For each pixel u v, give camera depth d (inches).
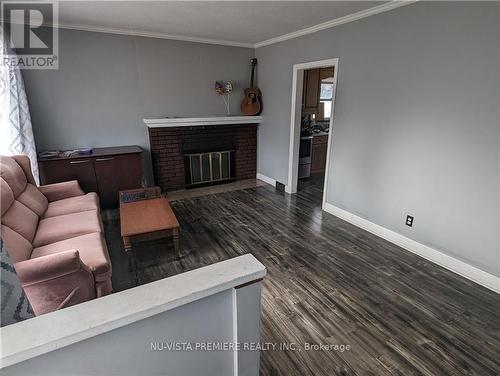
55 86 147.3
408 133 108.0
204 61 182.1
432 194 103.3
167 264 104.7
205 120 179.0
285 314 80.0
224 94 194.9
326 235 127.0
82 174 145.3
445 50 92.3
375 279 95.8
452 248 99.7
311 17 127.0
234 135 200.4
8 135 119.7
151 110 173.9
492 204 87.4
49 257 64.7
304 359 66.2
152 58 166.2
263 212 153.2
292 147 175.8
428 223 106.1
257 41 184.5
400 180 113.8
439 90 95.8
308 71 185.9
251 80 198.1
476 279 94.0
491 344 70.2
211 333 39.0
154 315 32.9
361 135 127.6
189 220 142.6
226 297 38.2
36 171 139.6
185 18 131.0
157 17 129.8
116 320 29.5
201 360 39.6
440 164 99.2
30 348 26.2
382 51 112.7
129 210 114.4
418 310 81.6
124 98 164.7
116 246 118.0
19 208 91.2
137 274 99.0
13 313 48.4
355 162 132.8
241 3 110.0
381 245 118.3
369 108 122.0
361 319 78.2
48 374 29.0
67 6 114.2
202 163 193.2
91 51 150.9
